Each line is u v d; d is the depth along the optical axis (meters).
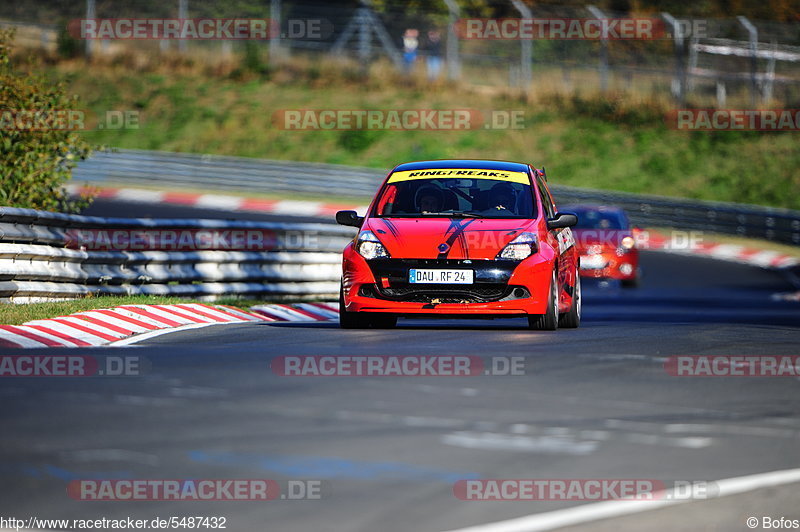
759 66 161.38
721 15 171.00
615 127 153.88
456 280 37.53
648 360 30.17
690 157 148.62
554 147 148.50
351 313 39.00
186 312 42.66
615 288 82.38
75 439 18.70
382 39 164.00
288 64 164.12
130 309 40.62
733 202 140.62
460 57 163.12
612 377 26.91
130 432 19.31
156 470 16.69
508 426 20.47
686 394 24.81
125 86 157.00
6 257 40.28
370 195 129.50
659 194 141.12
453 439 19.19
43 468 16.72
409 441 18.95
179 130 148.75
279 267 57.28
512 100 157.38
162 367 27.17
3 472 16.45
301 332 37.06
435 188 40.91
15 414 20.84
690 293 79.69
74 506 14.88
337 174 130.12
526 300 37.75
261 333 36.44
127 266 47.84
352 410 21.75
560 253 40.28
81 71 158.50
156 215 104.69
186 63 163.25
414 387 24.77
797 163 148.12
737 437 20.00
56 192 52.41
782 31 158.00
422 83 159.25
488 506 15.01
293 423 20.33
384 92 158.38
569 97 157.75
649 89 159.88
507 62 162.25
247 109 154.25
